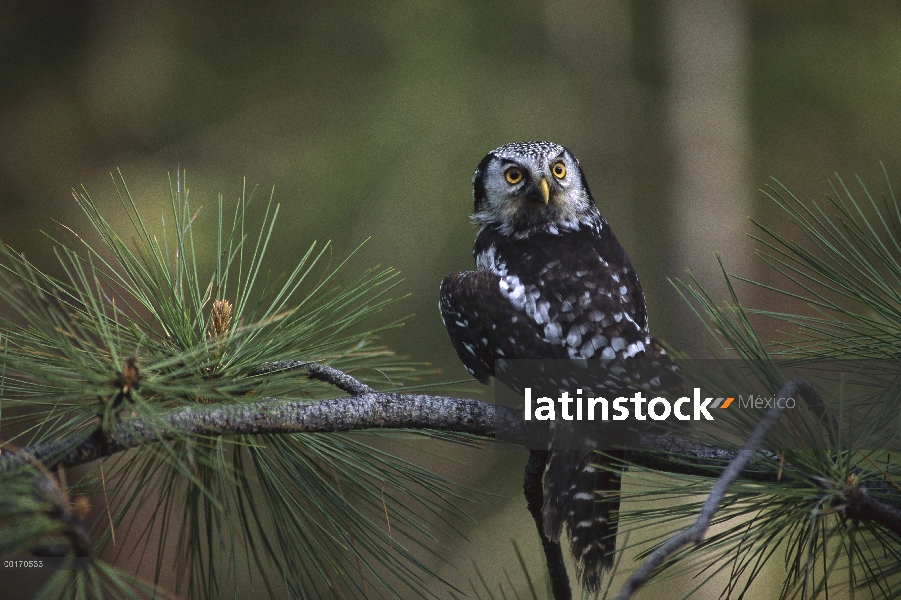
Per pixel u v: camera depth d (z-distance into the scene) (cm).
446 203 1441
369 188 1441
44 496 363
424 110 1497
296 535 538
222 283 540
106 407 439
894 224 508
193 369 459
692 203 1739
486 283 782
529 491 619
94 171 1711
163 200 1426
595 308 721
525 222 884
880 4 1670
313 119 1595
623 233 1739
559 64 1683
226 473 469
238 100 1664
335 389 556
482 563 1275
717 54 1747
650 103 1769
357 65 1650
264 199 1462
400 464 555
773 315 517
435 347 1444
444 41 1549
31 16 1844
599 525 601
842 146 1644
